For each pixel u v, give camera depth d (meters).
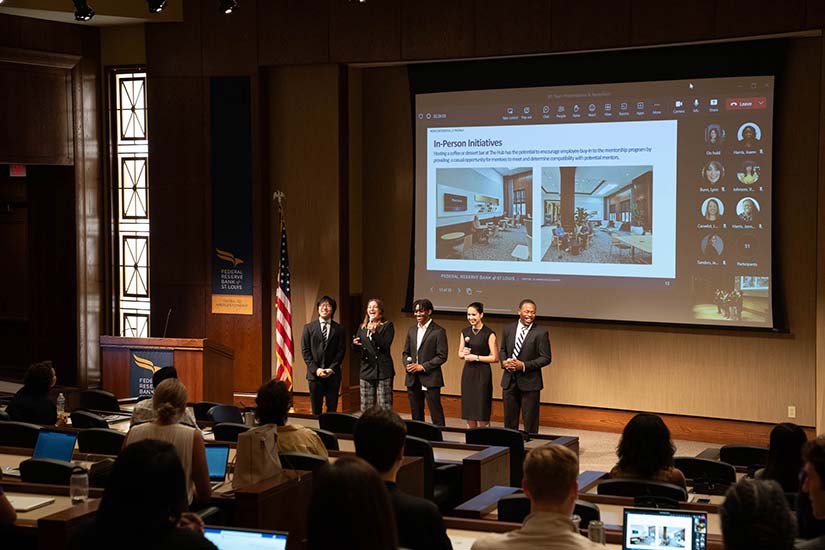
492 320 11.47
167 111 12.06
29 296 12.68
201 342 10.50
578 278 10.96
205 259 12.05
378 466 3.15
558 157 10.98
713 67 10.21
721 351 10.40
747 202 10.13
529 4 10.76
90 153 12.44
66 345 12.55
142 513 2.53
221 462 5.59
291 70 11.83
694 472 5.84
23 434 6.68
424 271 11.70
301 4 11.62
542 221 11.10
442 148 11.52
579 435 10.78
